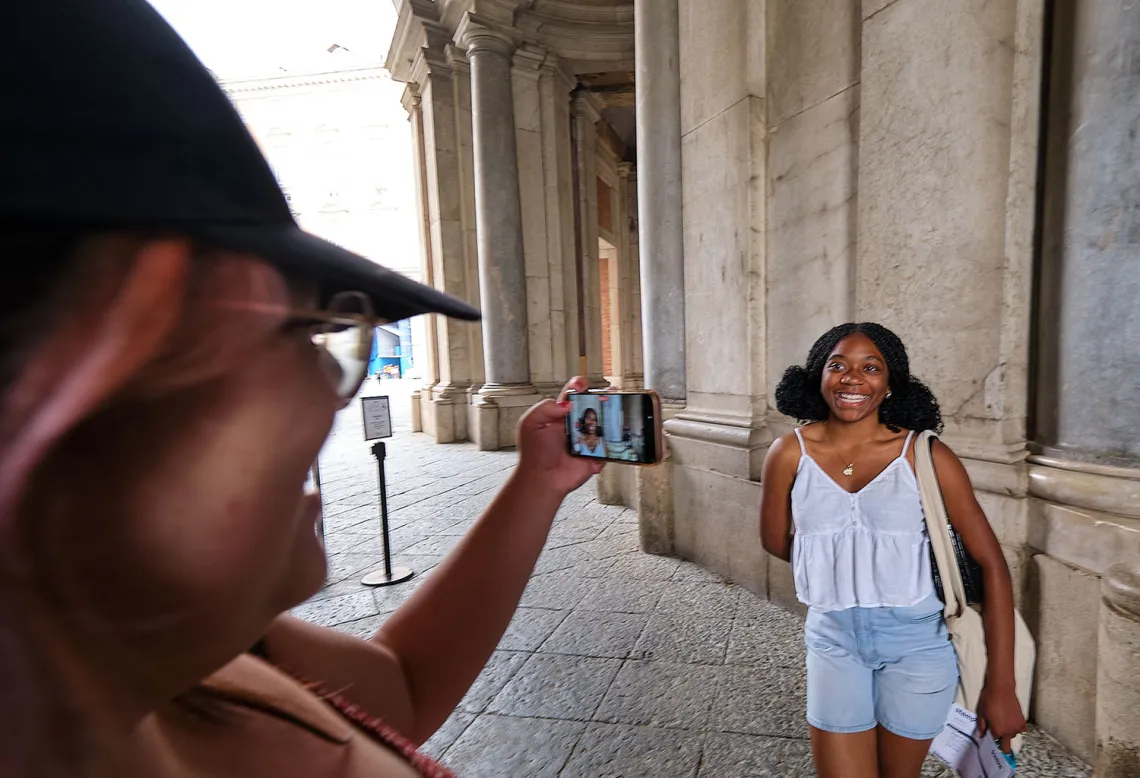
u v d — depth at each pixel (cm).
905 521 165
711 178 403
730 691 284
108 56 23
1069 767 222
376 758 56
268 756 47
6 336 21
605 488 613
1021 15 235
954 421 266
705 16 398
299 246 33
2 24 21
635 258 1614
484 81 920
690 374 441
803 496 177
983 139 248
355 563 469
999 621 161
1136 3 204
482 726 266
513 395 966
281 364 33
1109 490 214
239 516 29
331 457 940
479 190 943
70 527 24
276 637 69
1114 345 218
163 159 25
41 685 24
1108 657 183
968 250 256
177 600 28
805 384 188
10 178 19
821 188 336
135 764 32
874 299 294
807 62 339
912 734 162
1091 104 220
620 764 240
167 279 24
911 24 270
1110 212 217
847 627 169
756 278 380
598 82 1137
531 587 409
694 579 411
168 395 25
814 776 230
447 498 668
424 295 42
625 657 317
